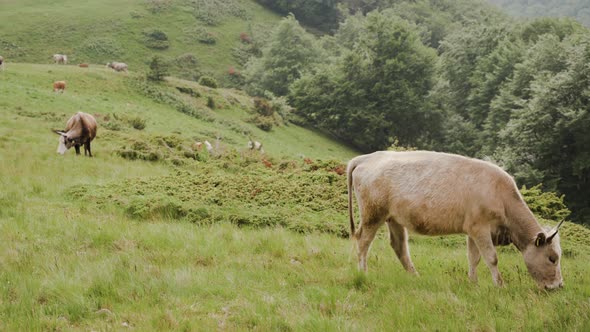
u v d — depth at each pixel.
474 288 6.43
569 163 33.53
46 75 45.50
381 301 6.07
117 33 81.38
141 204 11.39
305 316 5.44
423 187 6.79
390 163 7.16
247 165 20.41
